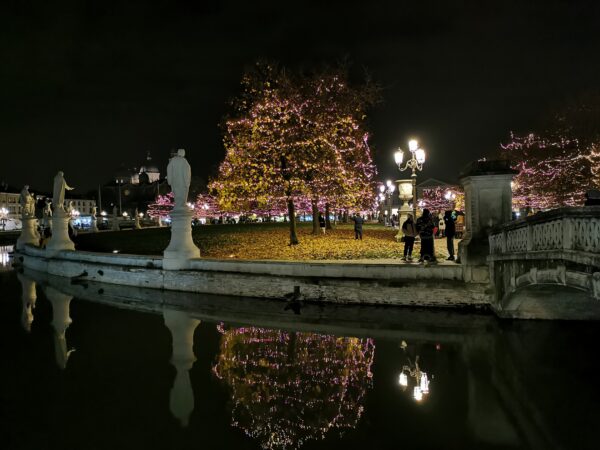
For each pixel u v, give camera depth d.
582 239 6.89
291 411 6.31
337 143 28.22
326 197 28.06
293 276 13.75
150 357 8.73
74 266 20.55
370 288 12.75
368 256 18.03
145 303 14.28
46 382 7.45
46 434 5.70
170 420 6.05
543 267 8.32
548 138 47.25
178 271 16.14
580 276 7.05
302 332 10.43
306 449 5.30
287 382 7.37
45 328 11.18
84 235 39.66
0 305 14.28
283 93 25.83
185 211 16.56
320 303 13.24
